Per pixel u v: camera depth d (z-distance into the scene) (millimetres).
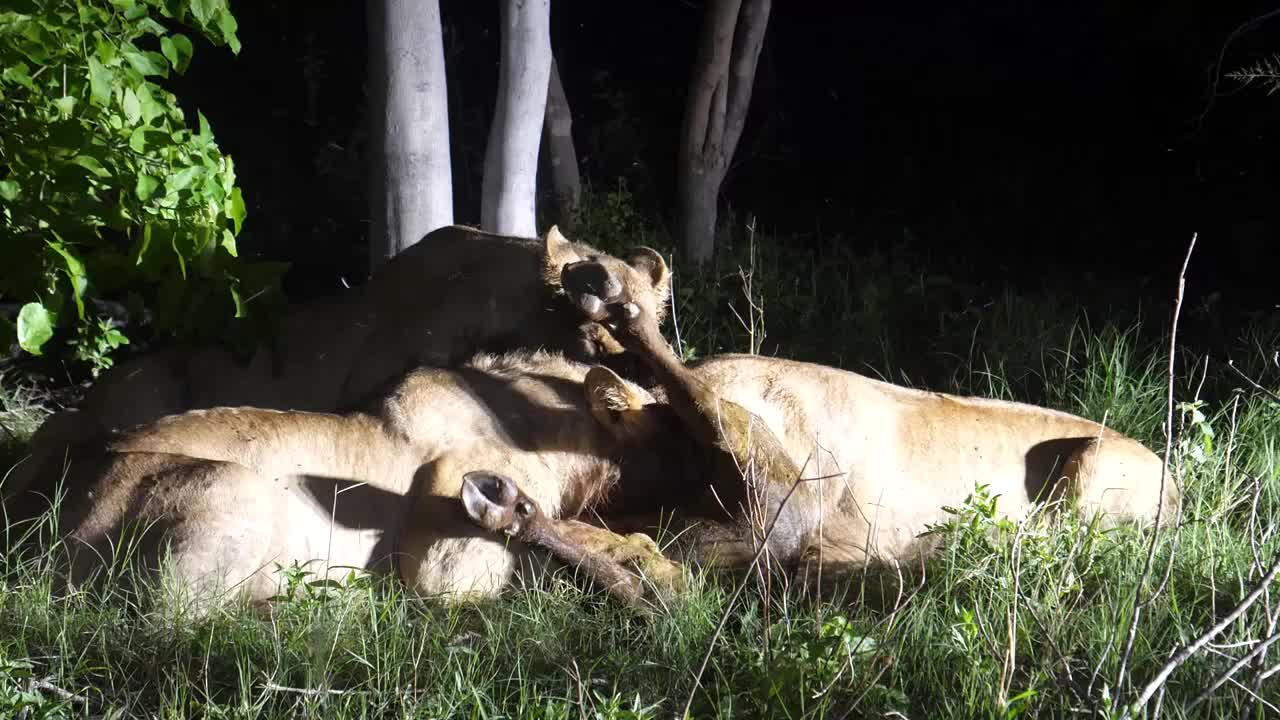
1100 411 7332
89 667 4297
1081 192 15273
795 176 17469
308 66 17156
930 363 8680
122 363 6207
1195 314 10453
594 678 4398
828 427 5668
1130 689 4035
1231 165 14242
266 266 6094
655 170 17828
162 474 4852
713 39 11141
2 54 5762
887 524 5617
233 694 4184
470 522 5031
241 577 4777
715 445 5211
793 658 4277
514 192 8523
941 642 4516
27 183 5762
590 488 5406
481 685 4199
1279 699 4160
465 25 18125
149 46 16625
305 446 5137
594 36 18750
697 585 4930
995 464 5801
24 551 4805
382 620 4672
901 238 15047
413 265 6156
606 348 5715
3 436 6906
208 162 6031
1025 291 12055
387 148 7609
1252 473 6391
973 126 17000
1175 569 5211
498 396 5414
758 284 9562
